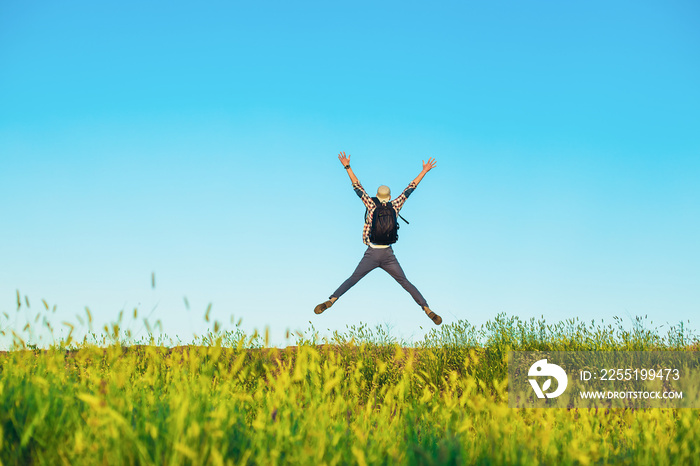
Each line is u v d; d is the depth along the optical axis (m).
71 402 3.65
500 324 9.54
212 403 4.18
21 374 4.56
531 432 4.32
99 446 3.12
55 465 3.13
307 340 7.52
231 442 3.72
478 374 7.96
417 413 5.07
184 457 3.11
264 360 5.79
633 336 9.06
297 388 4.89
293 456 3.43
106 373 4.87
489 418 4.75
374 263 7.97
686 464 4.15
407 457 3.76
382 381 7.72
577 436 4.53
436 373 8.04
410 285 7.99
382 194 7.98
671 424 5.01
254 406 4.72
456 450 3.76
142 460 3.04
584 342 9.16
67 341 4.54
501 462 3.64
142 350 6.00
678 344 9.05
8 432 3.51
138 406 4.00
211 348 4.91
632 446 4.55
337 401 4.59
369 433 4.45
